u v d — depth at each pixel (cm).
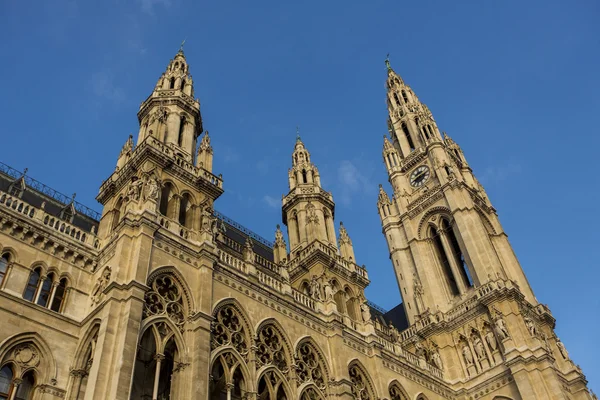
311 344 4338
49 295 3466
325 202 6228
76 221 4612
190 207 4391
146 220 3662
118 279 3356
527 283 6775
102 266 3703
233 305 3941
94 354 3073
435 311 6538
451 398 5541
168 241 3781
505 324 5700
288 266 5541
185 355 3388
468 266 6562
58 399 3109
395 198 8012
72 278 3625
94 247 3866
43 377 3128
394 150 8631
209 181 4597
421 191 7800
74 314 3484
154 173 4212
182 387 3253
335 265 5419
